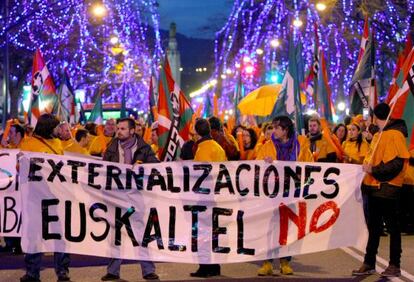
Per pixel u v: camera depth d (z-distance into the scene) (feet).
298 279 30.32
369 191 30.63
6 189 32.35
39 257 29.68
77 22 107.96
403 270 32.32
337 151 43.06
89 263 35.09
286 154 31.76
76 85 144.05
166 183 29.78
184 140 36.76
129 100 213.66
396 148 29.71
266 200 29.84
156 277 30.48
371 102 43.96
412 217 44.78
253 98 60.85
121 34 156.35
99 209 29.30
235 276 31.27
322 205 29.84
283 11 130.52
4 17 80.89
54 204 29.01
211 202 29.81
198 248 29.66
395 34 93.86
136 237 29.50
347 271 32.40
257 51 155.63
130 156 30.73
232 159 37.17
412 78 30.83
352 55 114.73
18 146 39.60
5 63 84.33
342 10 99.50
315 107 48.62
